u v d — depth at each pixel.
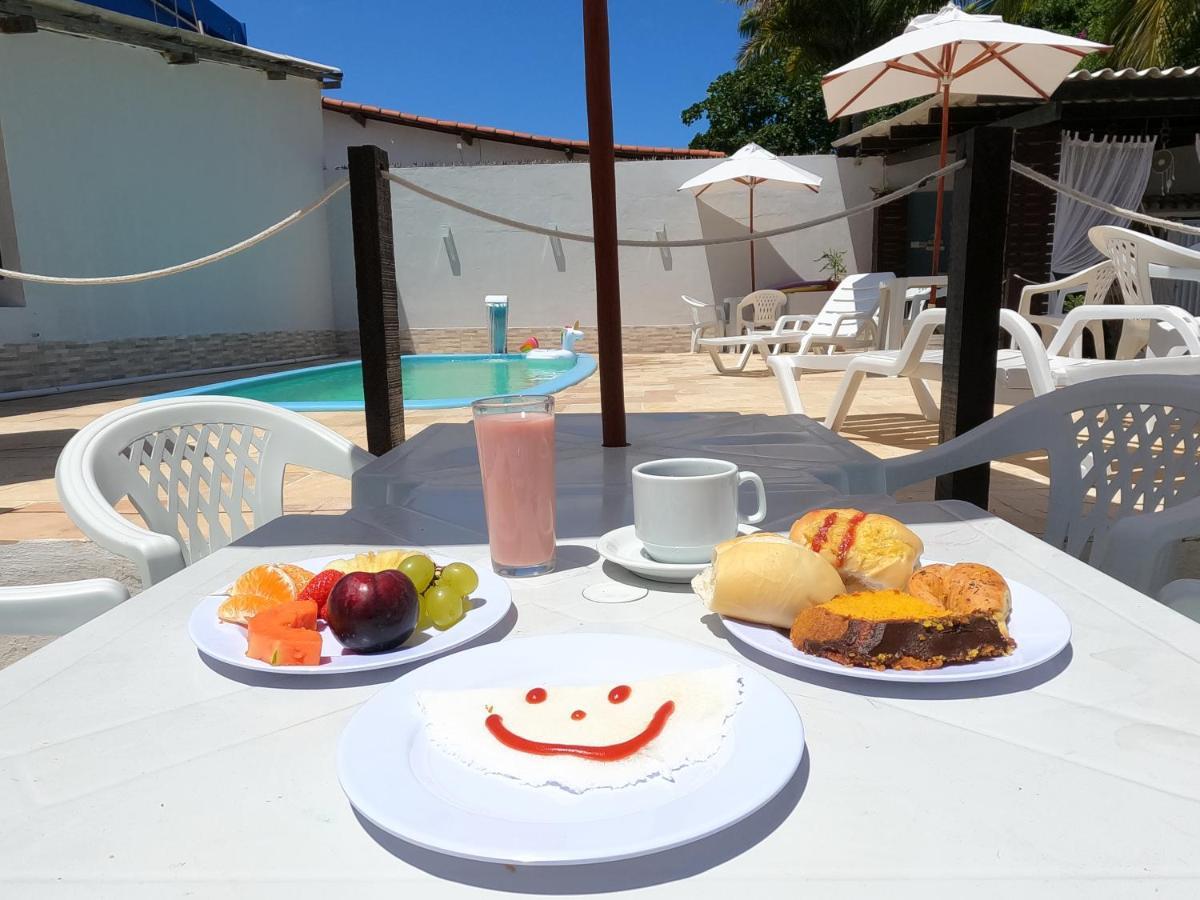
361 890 0.38
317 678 0.61
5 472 3.80
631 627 0.69
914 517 0.99
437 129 12.33
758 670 0.61
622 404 1.61
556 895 0.38
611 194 1.58
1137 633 0.65
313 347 10.41
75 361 7.46
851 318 5.86
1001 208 1.56
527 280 10.09
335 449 1.52
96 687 0.60
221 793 0.46
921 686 0.57
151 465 1.40
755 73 20.77
